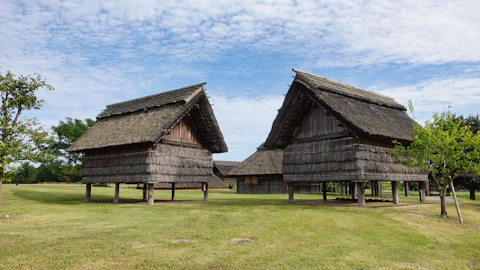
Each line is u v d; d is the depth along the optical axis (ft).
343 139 61.31
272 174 132.16
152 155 66.44
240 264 28.99
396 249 36.04
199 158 76.33
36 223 44.68
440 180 53.47
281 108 66.90
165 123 65.16
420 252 36.01
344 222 44.55
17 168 52.65
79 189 122.21
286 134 70.59
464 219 53.31
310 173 65.36
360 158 57.88
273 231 40.09
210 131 76.13
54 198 83.41
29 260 28.60
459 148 50.16
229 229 40.73
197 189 170.91
